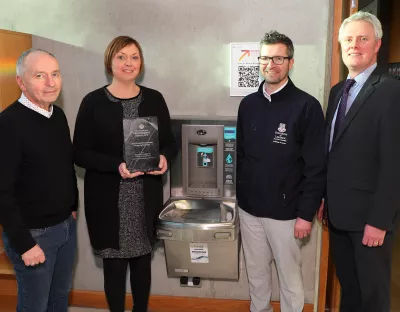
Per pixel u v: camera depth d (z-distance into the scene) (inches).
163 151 76.3
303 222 70.6
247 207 76.7
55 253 66.6
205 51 86.4
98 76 89.8
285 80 72.2
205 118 82.0
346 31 63.7
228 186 81.8
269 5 82.6
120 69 70.7
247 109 75.9
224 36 85.1
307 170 70.4
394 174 58.1
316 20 81.7
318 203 70.4
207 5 84.4
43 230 63.6
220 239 73.0
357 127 62.4
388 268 63.9
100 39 88.4
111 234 72.6
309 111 69.3
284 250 74.7
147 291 80.2
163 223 74.2
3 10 89.6
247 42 84.6
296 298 76.7
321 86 84.2
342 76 84.2
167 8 85.6
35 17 89.1
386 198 58.5
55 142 64.5
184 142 81.3
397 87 59.3
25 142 59.8
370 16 62.5
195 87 88.1
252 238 78.7
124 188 72.6
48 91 60.5
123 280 77.8
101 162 70.3
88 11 87.7
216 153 81.8
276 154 71.5
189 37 86.2
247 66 85.4
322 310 90.4
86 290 98.5
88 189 73.7
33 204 62.2
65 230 67.4
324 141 69.7
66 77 90.7
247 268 82.0
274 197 72.8
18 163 59.3
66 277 72.0
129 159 69.4
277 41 68.8
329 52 82.4
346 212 64.4
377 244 60.5
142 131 69.7
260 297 82.4
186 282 91.0
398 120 58.2
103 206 72.2
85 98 73.4
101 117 71.1
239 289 94.7
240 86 86.4
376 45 63.2
